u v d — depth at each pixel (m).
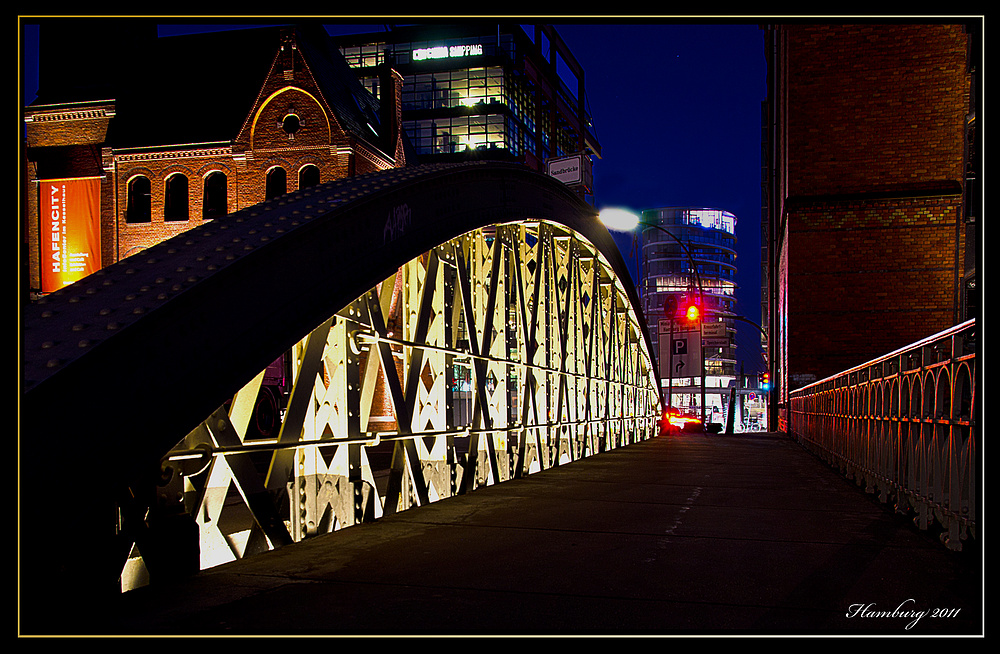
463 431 9.83
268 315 5.20
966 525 5.66
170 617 4.02
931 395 7.10
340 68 41.31
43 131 37.06
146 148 36.16
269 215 5.94
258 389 5.62
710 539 6.59
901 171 23.27
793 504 9.02
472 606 4.34
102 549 4.08
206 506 5.30
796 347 23.88
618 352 22.27
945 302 22.89
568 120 84.62
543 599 4.51
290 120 35.56
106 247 36.44
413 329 8.34
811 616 4.18
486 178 10.09
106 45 38.94
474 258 10.67
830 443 14.67
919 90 23.22
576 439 16.64
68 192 36.78
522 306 12.48
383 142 40.56
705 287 130.88
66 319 4.15
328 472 6.80
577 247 16.97
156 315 4.18
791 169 23.98
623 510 8.39
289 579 4.94
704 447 22.09
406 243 7.61
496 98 67.56
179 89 38.12
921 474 7.12
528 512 8.16
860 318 23.45
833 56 23.77
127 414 3.96
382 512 7.62
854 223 23.55
